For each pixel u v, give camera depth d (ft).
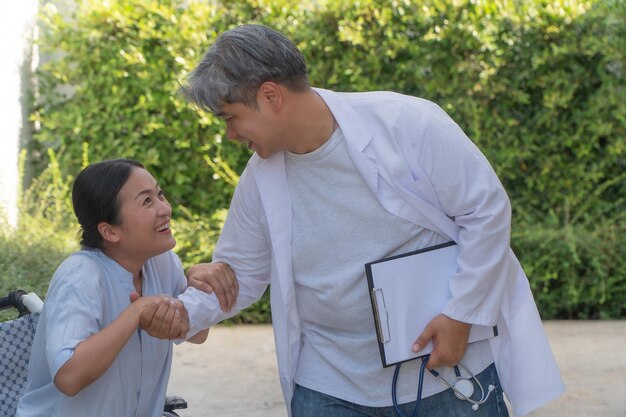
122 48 23.29
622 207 22.76
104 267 8.98
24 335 10.27
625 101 22.07
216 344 19.71
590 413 15.42
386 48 22.61
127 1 23.16
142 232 8.84
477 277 8.91
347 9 22.71
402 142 8.89
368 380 9.37
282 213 9.36
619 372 17.31
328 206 9.15
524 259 21.04
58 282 8.68
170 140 23.56
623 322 20.75
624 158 22.66
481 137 22.99
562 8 22.30
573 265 20.86
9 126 22.63
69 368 8.20
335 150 8.97
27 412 8.98
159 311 8.59
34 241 19.84
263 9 23.08
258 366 18.25
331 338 9.53
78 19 23.48
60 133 23.27
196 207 23.97
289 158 9.23
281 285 9.41
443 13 22.61
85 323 8.47
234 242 10.08
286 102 8.70
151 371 9.25
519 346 9.46
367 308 9.22
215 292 10.03
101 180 8.80
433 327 9.00
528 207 23.13
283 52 8.64
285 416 15.72
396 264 9.00
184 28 22.84
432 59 22.66
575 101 22.91
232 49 8.57
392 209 8.98
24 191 23.40
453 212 9.05
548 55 22.17
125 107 23.43
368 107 9.07
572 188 22.85
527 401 9.40
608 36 22.17
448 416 9.32
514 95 22.62
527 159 22.99
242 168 23.79
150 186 8.91
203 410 16.01
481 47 22.39
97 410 8.79
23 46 23.70
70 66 23.99
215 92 8.60
